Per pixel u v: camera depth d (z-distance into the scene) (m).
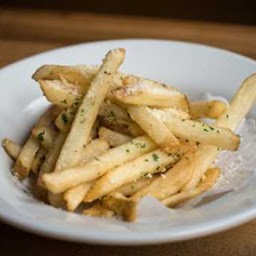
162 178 0.51
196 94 0.65
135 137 0.54
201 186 0.51
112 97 0.53
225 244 0.48
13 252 0.47
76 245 0.47
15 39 0.77
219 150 0.54
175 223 0.45
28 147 0.55
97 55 0.68
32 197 0.51
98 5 1.26
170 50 0.68
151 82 0.54
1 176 0.53
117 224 0.46
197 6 1.25
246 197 0.49
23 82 0.64
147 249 0.47
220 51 0.67
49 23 0.81
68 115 0.54
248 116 0.61
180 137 0.53
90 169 0.49
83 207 0.50
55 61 0.67
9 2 1.24
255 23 1.24
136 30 0.80
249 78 0.58
